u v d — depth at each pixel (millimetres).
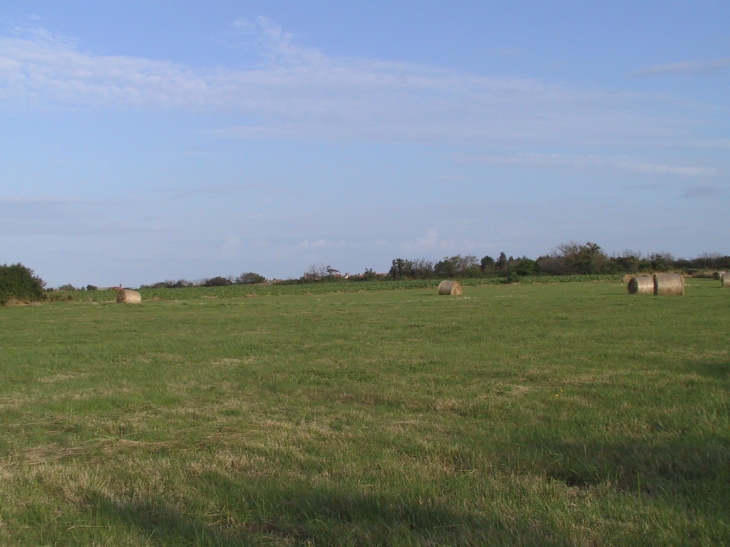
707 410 8281
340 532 4816
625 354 13680
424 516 5047
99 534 4977
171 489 5895
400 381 11211
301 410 9195
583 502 5281
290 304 39594
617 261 101812
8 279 46125
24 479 6285
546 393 9836
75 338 20531
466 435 7426
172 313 32406
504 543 4523
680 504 5148
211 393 10680
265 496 5566
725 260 104375
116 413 9281
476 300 38219
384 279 104875
